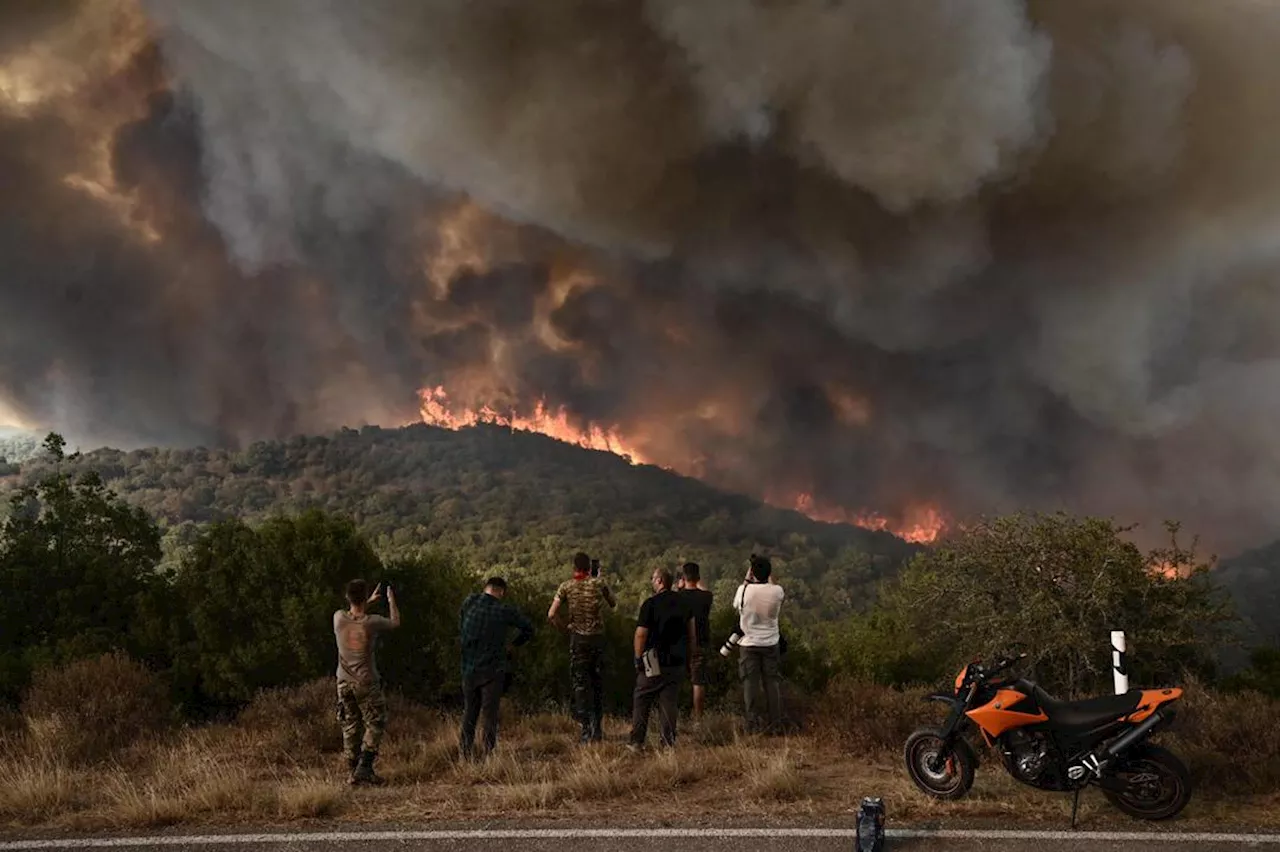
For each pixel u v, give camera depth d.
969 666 6.60
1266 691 13.70
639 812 6.16
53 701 9.32
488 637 8.22
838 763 7.79
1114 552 9.86
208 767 7.45
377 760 8.22
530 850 5.34
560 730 10.25
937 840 5.41
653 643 8.61
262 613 17.48
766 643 9.46
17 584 19.16
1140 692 5.95
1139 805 5.81
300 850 5.43
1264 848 5.23
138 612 18.34
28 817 6.34
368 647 7.53
